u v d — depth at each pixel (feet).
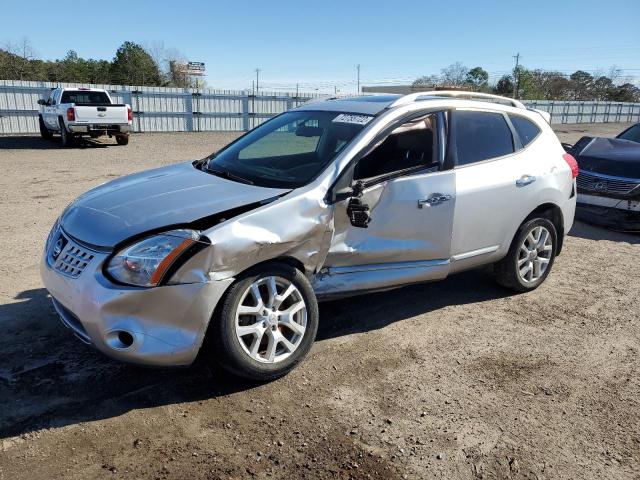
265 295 11.31
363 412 10.61
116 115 58.39
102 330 9.76
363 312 15.29
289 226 11.09
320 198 11.72
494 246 15.48
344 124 13.53
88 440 9.48
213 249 10.04
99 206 11.61
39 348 12.51
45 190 32.45
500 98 16.56
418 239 13.58
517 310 15.92
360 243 12.66
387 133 13.17
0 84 73.10
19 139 68.03
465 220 14.39
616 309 16.28
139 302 9.75
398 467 9.13
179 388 11.15
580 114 139.95
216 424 10.06
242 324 11.00
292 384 11.50
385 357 12.82
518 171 15.64
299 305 11.59
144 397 10.80
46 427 9.76
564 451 9.71
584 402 11.29
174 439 9.61
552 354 13.32
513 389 11.68
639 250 22.89
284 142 14.15
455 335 14.14
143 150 57.36
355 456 9.36
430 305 16.03
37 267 17.99
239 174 13.12
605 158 26.78
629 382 12.16
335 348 13.14
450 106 14.69
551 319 15.39
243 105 93.56
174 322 10.01
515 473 9.11
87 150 56.24
